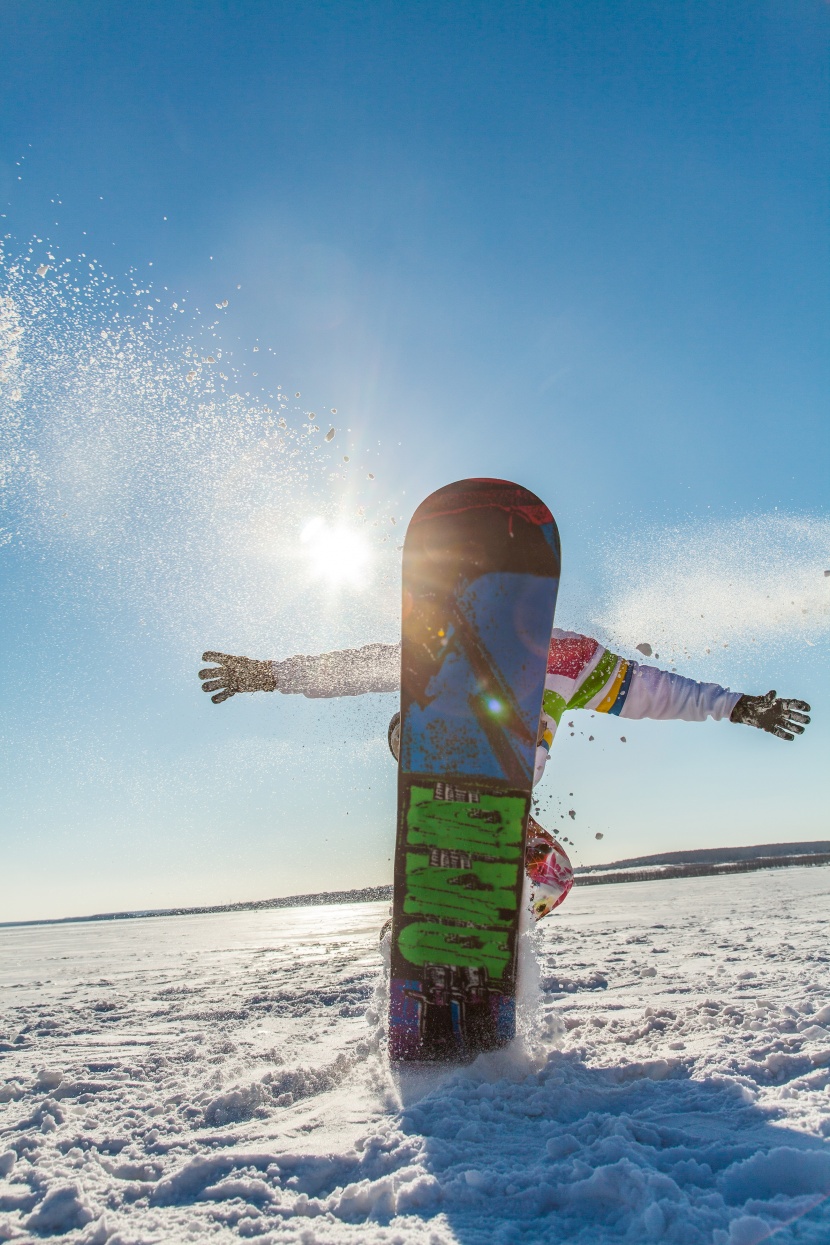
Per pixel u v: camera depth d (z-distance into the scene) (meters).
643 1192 1.12
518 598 2.12
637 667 2.47
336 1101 1.80
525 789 2.01
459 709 2.06
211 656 2.64
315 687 2.61
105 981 5.55
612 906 10.05
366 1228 1.13
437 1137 1.45
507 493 2.18
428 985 1.98
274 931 11.23
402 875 2.03
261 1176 1.35
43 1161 1.53
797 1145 1.27
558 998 3.16
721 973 3.39
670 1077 1.79
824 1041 1.91
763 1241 0.98
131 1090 2.08
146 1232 1.17
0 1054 2.86
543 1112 1.58
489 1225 1.10
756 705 2.43
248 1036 2.82
